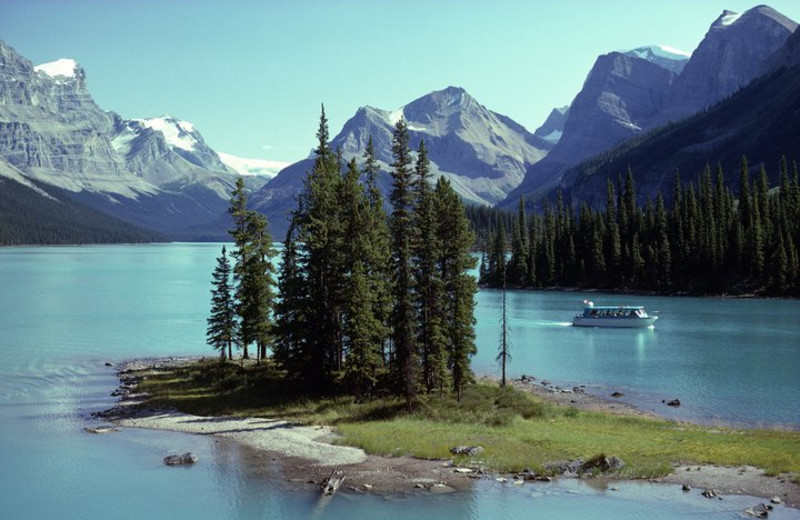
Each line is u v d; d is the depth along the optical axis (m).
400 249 59.72
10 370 83.19
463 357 62.03
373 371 63.50
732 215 194.12
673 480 40.59
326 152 74.81
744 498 37.34
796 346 103.69
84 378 78.31
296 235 69.69
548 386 75.50
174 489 41.03
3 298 171.50
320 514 37.03
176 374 77.81
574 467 43.31
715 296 177.88
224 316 79.81
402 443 48.66
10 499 39.56
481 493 39.47
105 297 178.50
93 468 44.94
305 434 52.81
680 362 91.44
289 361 67.12
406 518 36.25
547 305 170.88
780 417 60.28
